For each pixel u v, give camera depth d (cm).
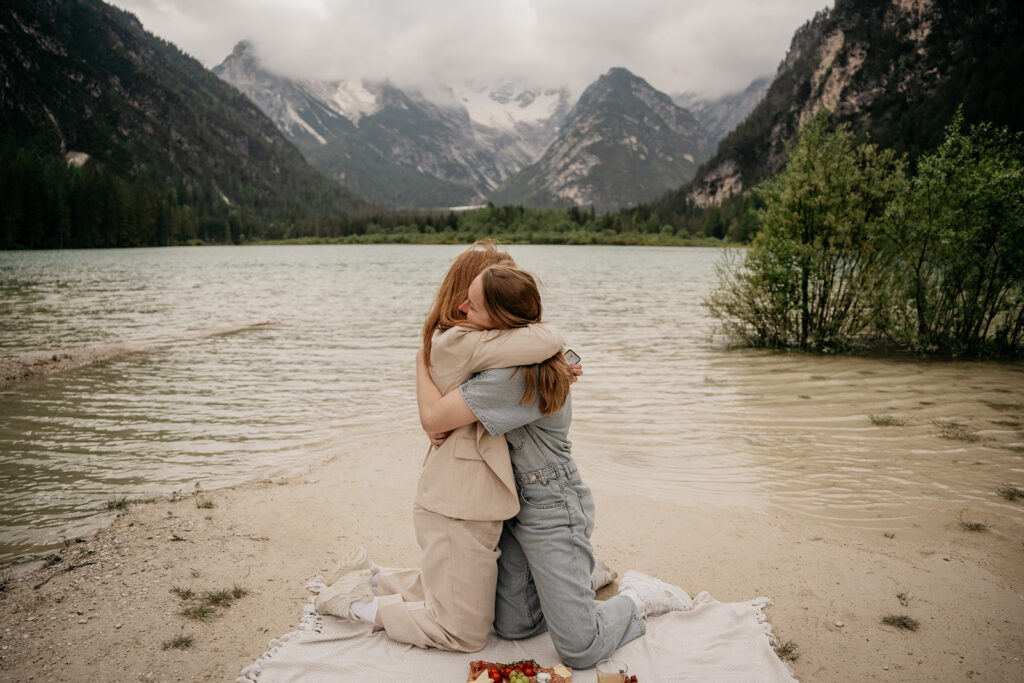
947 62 16400
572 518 260
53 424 659
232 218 18300
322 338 1284
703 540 390
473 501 255
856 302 1092
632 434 632
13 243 10231
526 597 276
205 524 404
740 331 1215
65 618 293
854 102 18112
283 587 326
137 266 4862
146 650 268
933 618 301
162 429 643
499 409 247
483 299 253
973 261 1009
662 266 4872
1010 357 1039
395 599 280
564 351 269
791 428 650
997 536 395
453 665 258
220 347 1170
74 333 1323
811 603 315
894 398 771
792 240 1107
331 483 483
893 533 401
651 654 265
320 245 16562
